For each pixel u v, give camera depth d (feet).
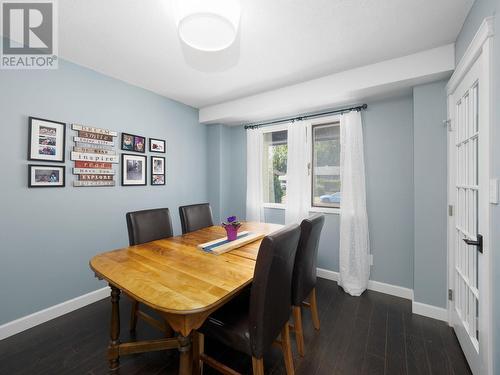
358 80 7.69
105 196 8.29
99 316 7.05
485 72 4.17
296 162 10.22
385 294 8.41
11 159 6.20
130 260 4.91
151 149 9.79
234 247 5.74
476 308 4.97
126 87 8.91
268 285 3.67
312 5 5.04
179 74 8.27
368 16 5.39
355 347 5.69
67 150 7.29
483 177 4.31
